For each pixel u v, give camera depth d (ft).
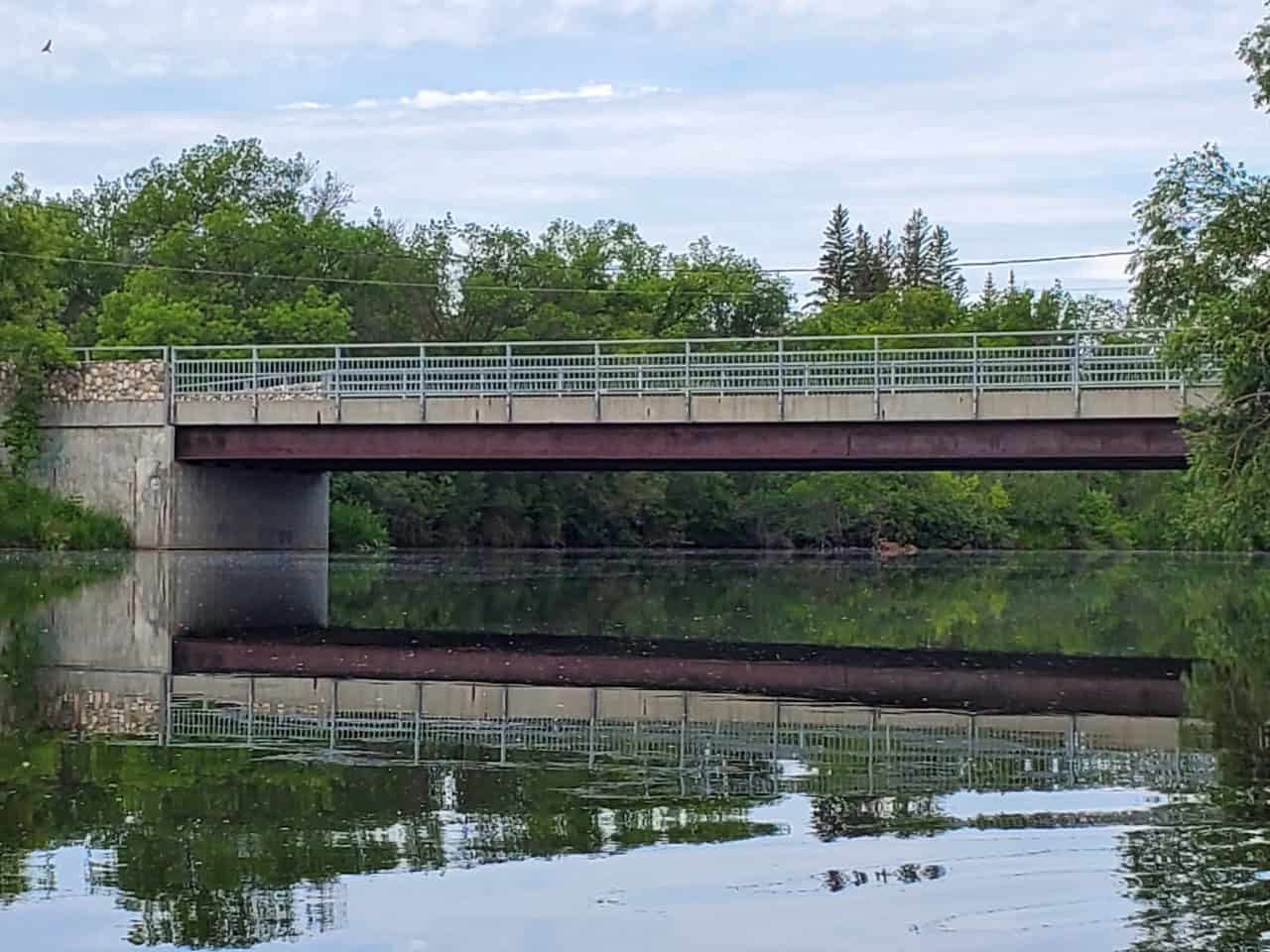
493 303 268.00
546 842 32.07
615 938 25.80
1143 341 154.51
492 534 254.47
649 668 68.69
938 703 56.80
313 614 97.25
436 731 48.16
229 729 48.14
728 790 37.86
